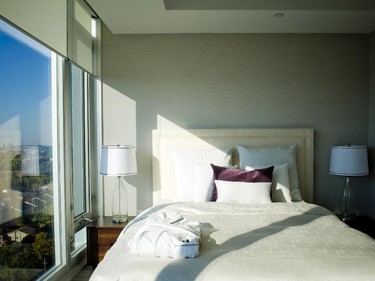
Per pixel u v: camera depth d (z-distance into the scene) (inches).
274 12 120.2
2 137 78.4
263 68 144.7
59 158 109.3
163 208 107.7
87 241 123.3
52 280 101.8
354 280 57.7
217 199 117.7
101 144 145.3
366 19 127.1
